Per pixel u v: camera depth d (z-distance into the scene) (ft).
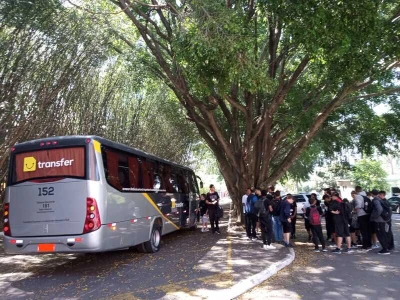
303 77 55.16
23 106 39.29
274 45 47.03
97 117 56.75
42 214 26.23
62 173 26.61
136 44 52.16
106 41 46.42
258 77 33.04
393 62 45.39
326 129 72.18
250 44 32.58
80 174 26.37
